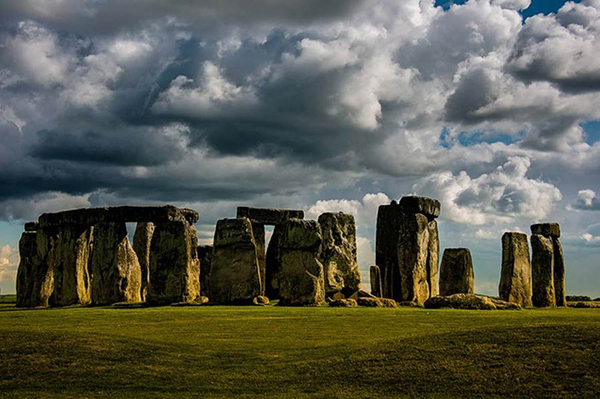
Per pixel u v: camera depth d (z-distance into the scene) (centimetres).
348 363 3222
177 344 3572
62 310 5562
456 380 2992
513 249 6756
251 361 3316
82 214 6938
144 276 7606
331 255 7181
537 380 2934
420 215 6938
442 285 6856
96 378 3145
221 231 6316
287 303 5856
